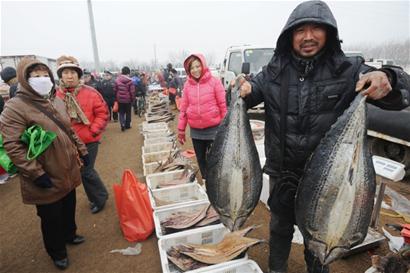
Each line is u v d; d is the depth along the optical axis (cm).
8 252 336
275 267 235
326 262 164
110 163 655
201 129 391
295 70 180
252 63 856
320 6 162
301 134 182
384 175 315
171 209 355
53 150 258
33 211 437
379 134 522
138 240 339
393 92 153
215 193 193
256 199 195
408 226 258
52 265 309
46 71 255
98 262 308
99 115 377
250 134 186
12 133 236
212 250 275
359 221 154
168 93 1510
